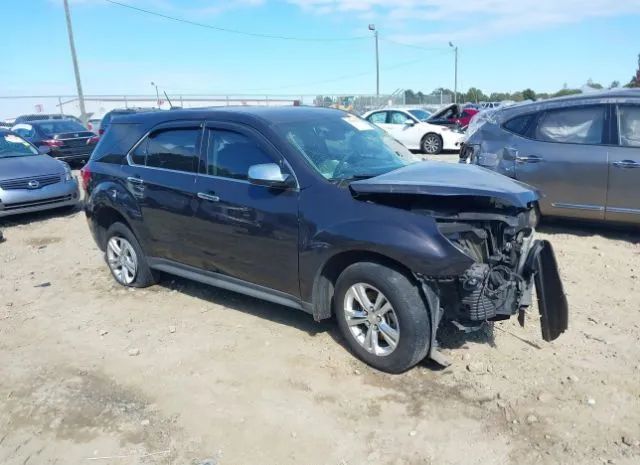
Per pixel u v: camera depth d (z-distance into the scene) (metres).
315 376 3.82
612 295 4.99
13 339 4.70
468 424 3.24
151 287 5.73
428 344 3.65
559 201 6.77
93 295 5.61
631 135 6.34
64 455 3.16
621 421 3.19
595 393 3.46
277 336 4.45
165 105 37.22
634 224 6.48
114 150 5.57
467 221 3.62
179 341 4.47
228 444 3.18
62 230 8.62
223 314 4.95
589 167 6.48
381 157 4.59
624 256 6.04
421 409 3.40
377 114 18.89
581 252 6.20
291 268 4.08
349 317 3.90
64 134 16.11
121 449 3.19
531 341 4.14
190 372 3.98
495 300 3.60
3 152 9.77
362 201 3.75
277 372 3.90
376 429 3.24
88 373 4.05
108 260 5.89
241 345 4.33
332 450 3.09
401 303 3.54
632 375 3.65
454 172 4.06
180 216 4.80
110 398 3.71
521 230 3.76
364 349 3.86
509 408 3.36
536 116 6.93
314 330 4.51
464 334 4.25
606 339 4.15
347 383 3.71
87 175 5.82
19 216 9.77
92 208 5.77
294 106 5.18
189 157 4.79
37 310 5.30
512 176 6.98
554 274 3.67
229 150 4.49
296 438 3.20
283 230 4.05
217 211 4.47
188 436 3.27
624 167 6.28
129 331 4.71
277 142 4.19
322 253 3.83
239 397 3.63
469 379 3.67
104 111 38.59
